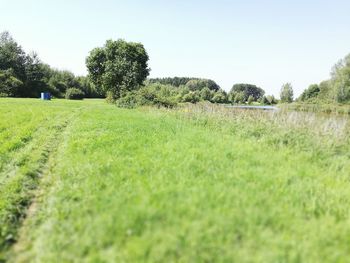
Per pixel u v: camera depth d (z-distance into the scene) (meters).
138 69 58.19
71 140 11.95
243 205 5.22
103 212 5.32
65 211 5.73
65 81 106.62
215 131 14.09
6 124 16.47
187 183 6.25
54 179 7.96
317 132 11.92
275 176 6.80
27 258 4.73
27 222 5.91
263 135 12.05
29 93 90.56
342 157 9.40
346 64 69.69
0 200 6.56
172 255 4.07
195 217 4.86
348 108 38.66
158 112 25.08
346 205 5.75
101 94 110.69
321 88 76.44
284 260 3.92
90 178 7.11
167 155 8.55
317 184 6.66
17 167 8.85
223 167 7.36
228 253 4.05
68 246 4.62
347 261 4.00
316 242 4.32
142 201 5.38
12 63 92.88
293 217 5.05
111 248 4.36
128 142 10.54
